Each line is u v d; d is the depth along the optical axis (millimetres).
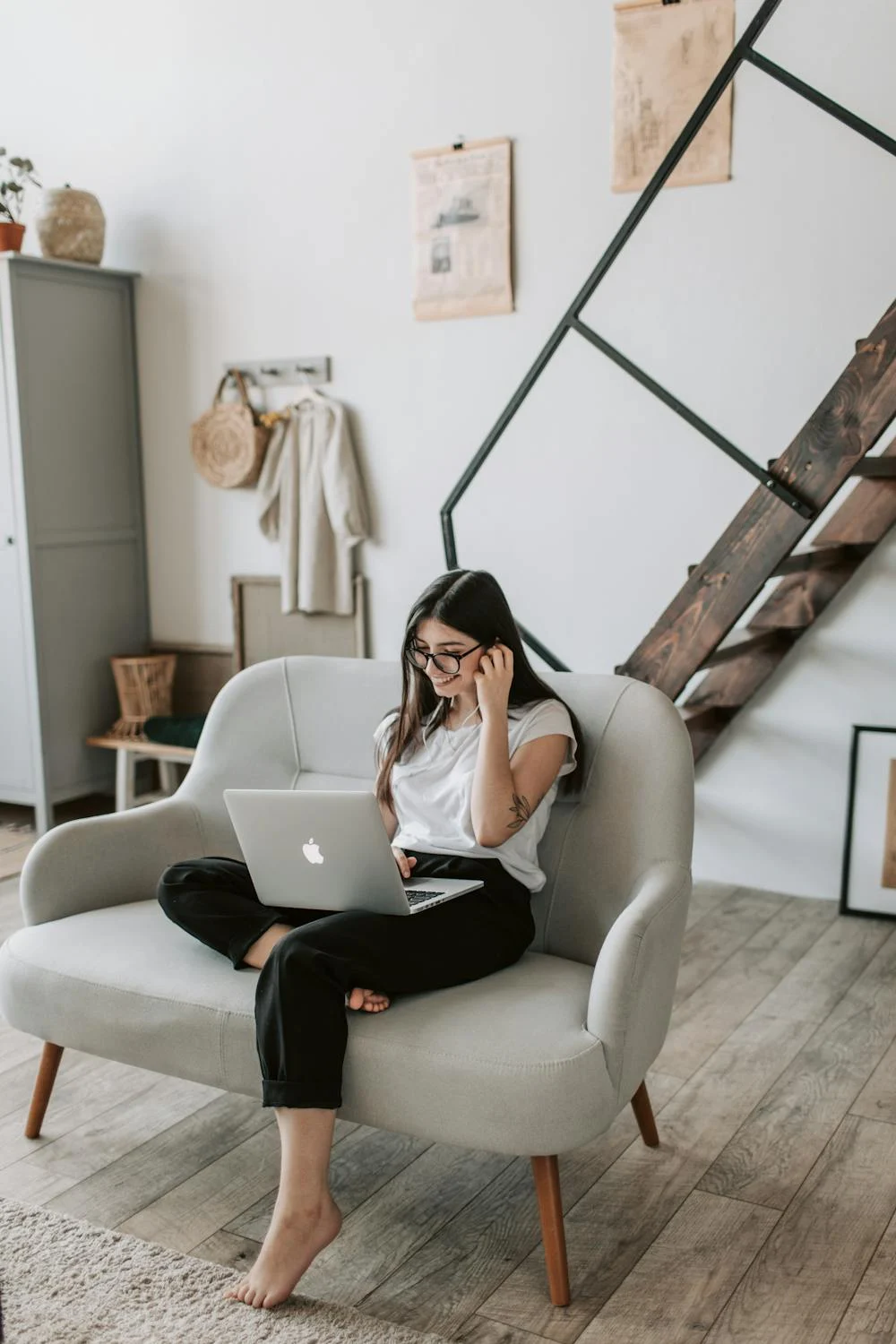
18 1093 2352
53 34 4445
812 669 3424
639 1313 1699
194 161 4258
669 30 3352
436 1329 1668
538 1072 1652
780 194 3291
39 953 2059
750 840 3584
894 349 2664
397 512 4062
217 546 4469
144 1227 1904
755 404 3416
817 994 2814
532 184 3646
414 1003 1816
